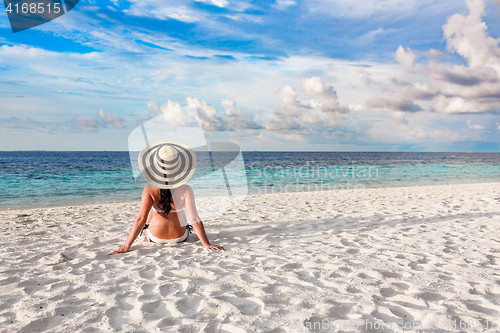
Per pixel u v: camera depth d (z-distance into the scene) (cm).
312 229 480
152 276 278
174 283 256
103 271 290
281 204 777
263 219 561
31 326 187
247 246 382
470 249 367
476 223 524
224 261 318
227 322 192
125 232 468
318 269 294
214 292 240
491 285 251
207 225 504
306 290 242
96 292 239
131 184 1534
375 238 424
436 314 198
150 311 209
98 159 3869
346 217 587
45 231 478
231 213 614
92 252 356
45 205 925
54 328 186
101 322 193
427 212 639
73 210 719
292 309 209
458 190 1155
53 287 253
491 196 922
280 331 181
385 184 1642
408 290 244
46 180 1712
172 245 382
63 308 214
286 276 274
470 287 249
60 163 3045
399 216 594
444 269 294
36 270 294
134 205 833
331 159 4609
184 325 188
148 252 353
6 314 205
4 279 269
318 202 826
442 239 416
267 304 218
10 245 392
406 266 303
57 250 367
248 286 249
